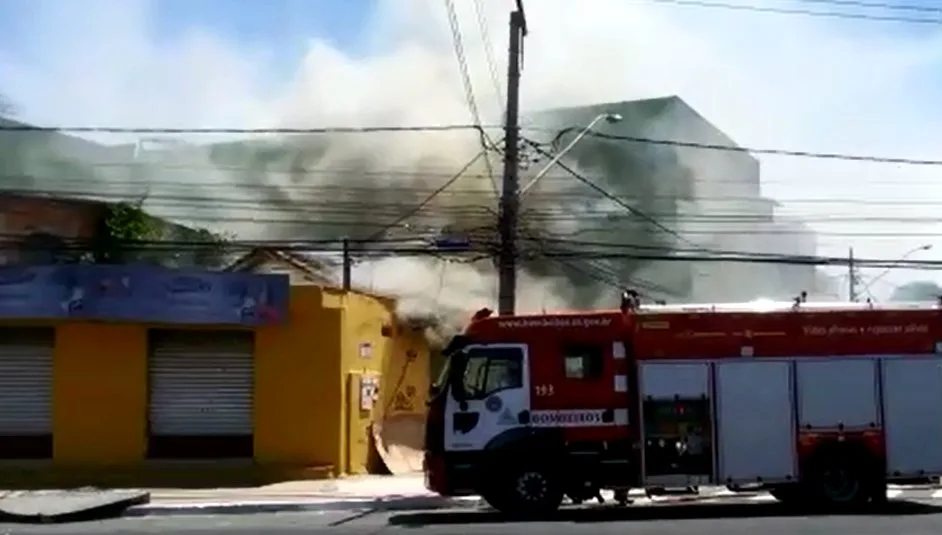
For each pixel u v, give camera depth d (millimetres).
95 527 17047
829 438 17609
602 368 17609
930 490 21969
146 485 23266
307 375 24312
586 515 17688
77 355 23859
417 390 30141
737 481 17484
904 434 17703
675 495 19484
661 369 17641
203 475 23594
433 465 17609
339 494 21203
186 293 23531
